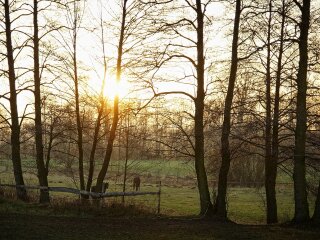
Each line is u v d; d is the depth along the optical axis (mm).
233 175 36844
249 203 31875
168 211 26266
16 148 22078
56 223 13719
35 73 21766
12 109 21969
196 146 17625
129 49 19625
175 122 18375
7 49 21344
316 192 18875
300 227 14250
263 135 17656
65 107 24266
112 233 12625
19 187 20438
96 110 25031
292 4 16453
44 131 22703
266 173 20703
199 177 17375
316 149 17531
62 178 43688
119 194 18031
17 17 21266
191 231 13383
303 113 14711
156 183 44094
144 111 19016
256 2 16000
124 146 26156
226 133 16484
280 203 31328
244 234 13031
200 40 17172
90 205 17031
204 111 17953
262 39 18609
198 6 17000
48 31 21578
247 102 16828
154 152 20109
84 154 29828
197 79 17453
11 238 10961
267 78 17906
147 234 12703
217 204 16703
